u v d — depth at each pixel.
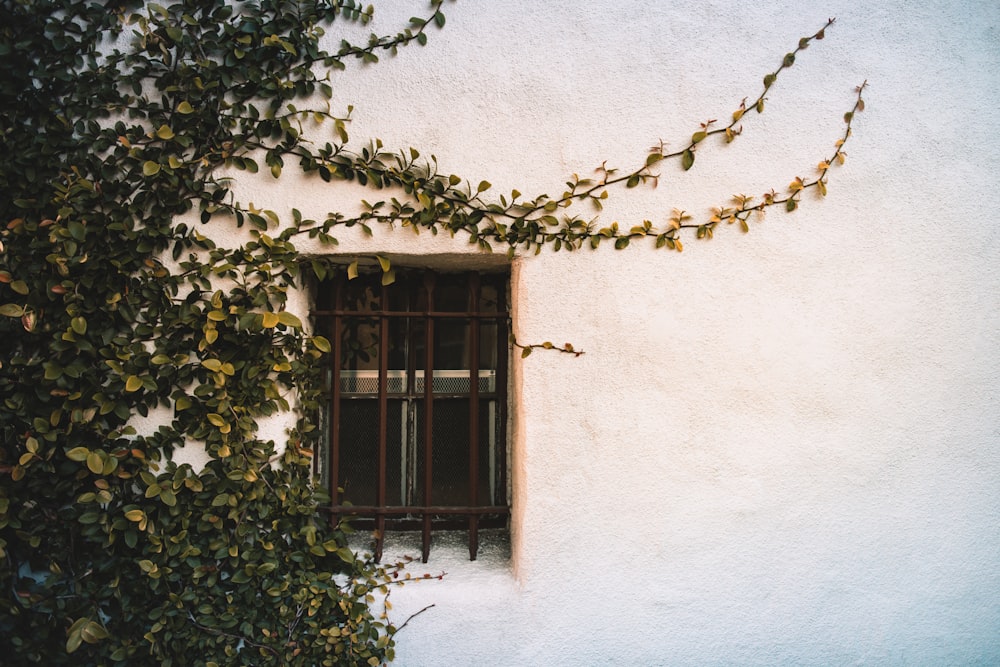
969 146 2.45
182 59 2.23
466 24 2.34
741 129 2.39
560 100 2.35
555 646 2.37
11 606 2.20
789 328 2.41
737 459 2.40
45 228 2.19
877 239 2.43
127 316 2.20
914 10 2.44
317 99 2.31
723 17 2.39
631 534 2.38
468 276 2.60
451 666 2.35
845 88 2.41
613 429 2.37
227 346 2.28
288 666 2.29
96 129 2.21
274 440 2.32
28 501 2.21
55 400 2.21
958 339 2.45
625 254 2.37
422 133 2.32
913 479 2.45
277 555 2.32
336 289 2.47
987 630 2.46
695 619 2.40
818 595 2.42
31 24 2.20
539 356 2.36
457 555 2.52
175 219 2.28
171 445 2.27
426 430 2.46
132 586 2.24
